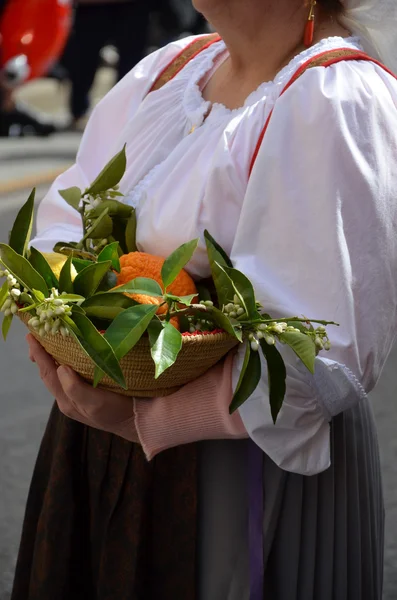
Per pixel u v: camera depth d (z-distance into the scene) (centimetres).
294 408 176
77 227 227
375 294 178
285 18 194
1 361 528
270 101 188
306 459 181
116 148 219
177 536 197
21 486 401
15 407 473
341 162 176
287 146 179
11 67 961
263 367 175
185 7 1143
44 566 211
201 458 194
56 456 210
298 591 198
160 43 1198
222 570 196
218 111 201
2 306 165
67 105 1278
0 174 876
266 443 177
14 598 226
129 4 1078
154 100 217
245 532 194
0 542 363
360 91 180
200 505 196
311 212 176
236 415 178
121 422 184
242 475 193
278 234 179
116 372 153
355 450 201
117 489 201
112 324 157
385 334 181
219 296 171
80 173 233
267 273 180
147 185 206
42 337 169
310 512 196
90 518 208
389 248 178
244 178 187
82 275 166
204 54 220
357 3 194
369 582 210
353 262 176
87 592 214
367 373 183
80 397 177
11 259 164
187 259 166
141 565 199
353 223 176
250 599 192
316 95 179
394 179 180
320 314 176
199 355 169
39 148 1023
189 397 178
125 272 180
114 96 229
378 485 218
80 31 1108
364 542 208
